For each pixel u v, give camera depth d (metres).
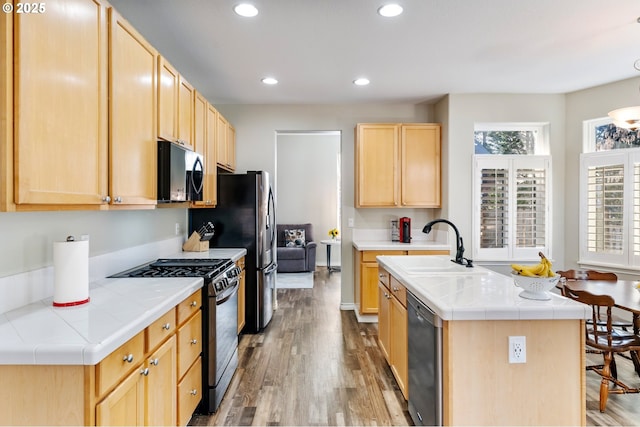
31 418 1.15
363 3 2.21
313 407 2.34
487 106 4.13
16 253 1.55
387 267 2.72
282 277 6.71
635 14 2.37
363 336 3.63
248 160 4.54
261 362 3.02
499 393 1.61
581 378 1.62
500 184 4.15
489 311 1.58
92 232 2.09
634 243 3.58
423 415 1.87
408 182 4.33
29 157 1.17
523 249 4.15
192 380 2.07
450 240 4.16
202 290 2.25
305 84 3.75
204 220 3.81
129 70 1.80
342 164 4.58
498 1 2.20
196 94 2.90
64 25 1.33
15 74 1.12
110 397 1.23
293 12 2.31
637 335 2.52
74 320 1.38
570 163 4.10
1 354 1.12
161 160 2.15
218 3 2.20
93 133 1.51
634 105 3.62
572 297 2.51
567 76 3.57
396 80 3.65
